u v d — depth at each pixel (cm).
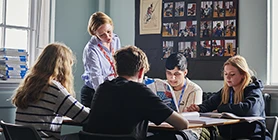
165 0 455
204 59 428
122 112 206
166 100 275
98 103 215
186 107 318
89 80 370
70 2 462
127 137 192
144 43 468
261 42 398
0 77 387
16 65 398
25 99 235
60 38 453
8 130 230
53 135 240
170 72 320
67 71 246
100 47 372
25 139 220
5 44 421
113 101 209
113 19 493
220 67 419
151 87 281
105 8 493
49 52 243
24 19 437
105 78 368
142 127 212
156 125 224
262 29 397
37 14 443
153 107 205
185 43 440
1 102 379
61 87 237
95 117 214
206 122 238
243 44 408
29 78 240
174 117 208
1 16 418
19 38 432
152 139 244
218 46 421
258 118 274
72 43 464
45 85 235
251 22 404
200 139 288
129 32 480
